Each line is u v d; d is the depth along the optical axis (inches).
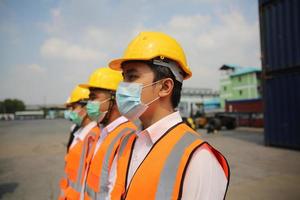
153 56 50.9
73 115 145.9
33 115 3228.3
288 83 316.5
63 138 606.5
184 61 54.9
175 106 54.3
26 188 206.5
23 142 541.6
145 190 43.4
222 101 1192.2
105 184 71.2
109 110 93.4
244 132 605.0
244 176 205.0
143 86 52.3
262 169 225.9
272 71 337.7
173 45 53.9
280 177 200.7
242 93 1093.1
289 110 315.9
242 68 1175.0
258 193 165.9
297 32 299.9
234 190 172.1
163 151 45.6
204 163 41.0
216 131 607.2
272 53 336.2
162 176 42.6
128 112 54.6
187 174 41.2
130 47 55.1
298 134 304.8
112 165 66.5
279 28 323.6
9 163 315.9
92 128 105.3
